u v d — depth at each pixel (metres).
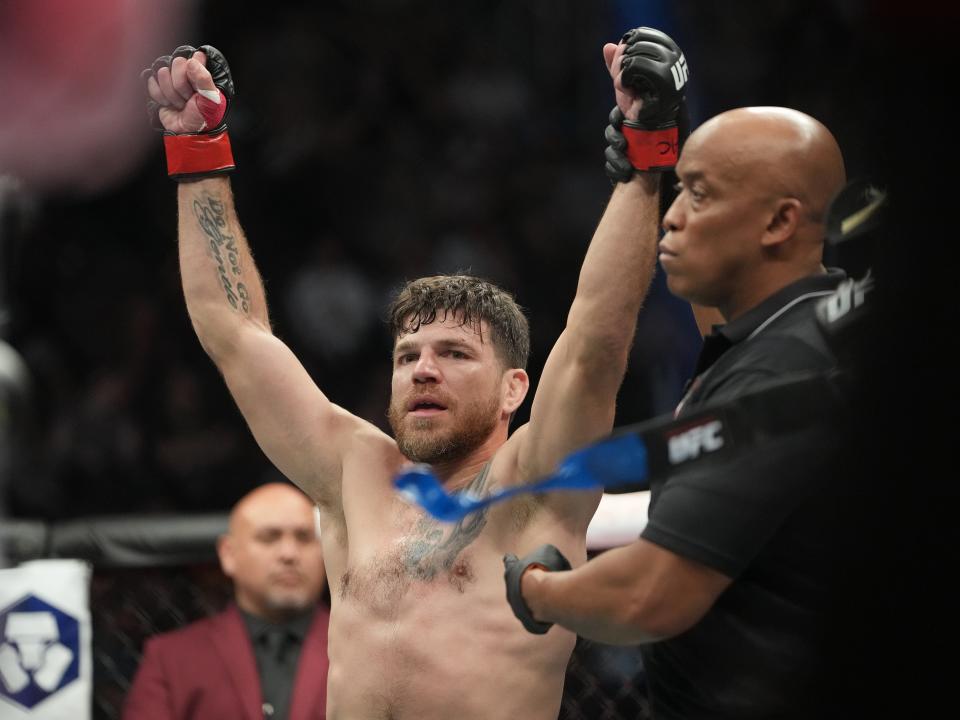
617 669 5.17
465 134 13.41
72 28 12.30
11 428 5.73
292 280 12.48
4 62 12.14
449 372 3.95
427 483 2.68
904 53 1.64
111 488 10.52
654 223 3.45
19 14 12.16
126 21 12.48
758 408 2.67
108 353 11.64
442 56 13.90
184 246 4.19
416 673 3.70
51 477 10.30
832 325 2.64
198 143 4.18
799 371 2.75
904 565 1.83
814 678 2.06
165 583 5.36
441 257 12.58
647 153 3.43
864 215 2.55
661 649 3.06
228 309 4.15
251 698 4.93
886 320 1.81
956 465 1.78
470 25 14.09
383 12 13.94
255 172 13.05
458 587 3.76
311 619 5.11
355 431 4.18
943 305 1.75
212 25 13.35
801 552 2.76
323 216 12.98
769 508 2.70
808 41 12.73
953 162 1.68
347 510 4.05
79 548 5.20
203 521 5.30
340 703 3.81
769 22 13.05
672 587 2.73
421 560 3.83
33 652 4.99
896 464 1.82
